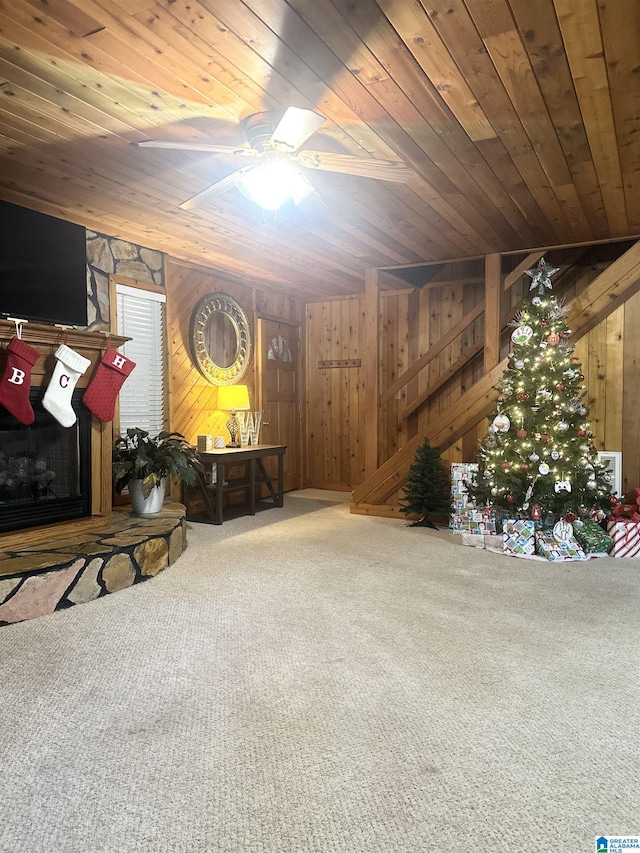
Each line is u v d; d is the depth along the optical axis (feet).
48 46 6.95
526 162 10.54
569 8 6.42
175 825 4.87
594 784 5.42
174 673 7.61
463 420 17.10
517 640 8.68
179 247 16.22
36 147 9.73
